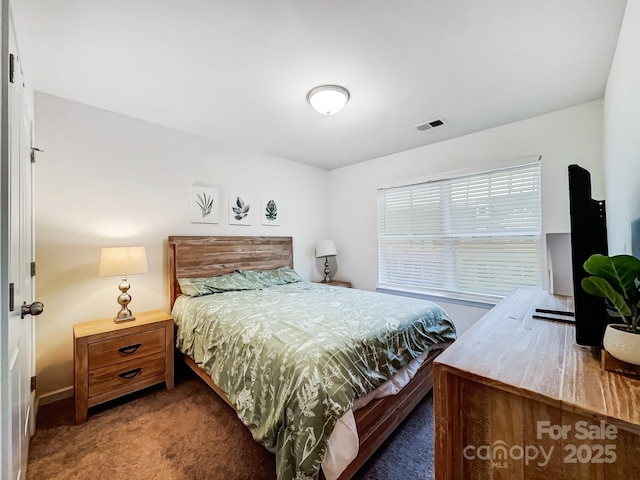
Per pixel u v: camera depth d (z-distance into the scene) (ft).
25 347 4.55
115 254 7.11
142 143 8.73
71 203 7.48
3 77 2.90
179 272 9.13
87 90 6.99
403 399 5.80
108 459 5.09
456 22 4.82
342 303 7.66
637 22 3.97
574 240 3.10
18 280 3.70
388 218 12.37
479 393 2.55
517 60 5.85
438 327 7.15
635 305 2.49
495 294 9.43
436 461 2.68
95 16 4.63
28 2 4.28
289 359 4.53
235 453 5.24
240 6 4.46
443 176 10.44
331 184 14.61
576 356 2.84
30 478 4.67
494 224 9.41
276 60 5.83
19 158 3.95
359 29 4.97
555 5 4.46
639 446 1.90
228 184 10.81
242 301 7.89
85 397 6.24
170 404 6.85
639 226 3.85
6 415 2.85
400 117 8.50
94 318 7.75
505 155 9.06
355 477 4.64
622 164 5.09
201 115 8.39
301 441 3.83
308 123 8.96
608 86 6.46
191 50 5.52
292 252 12.81
